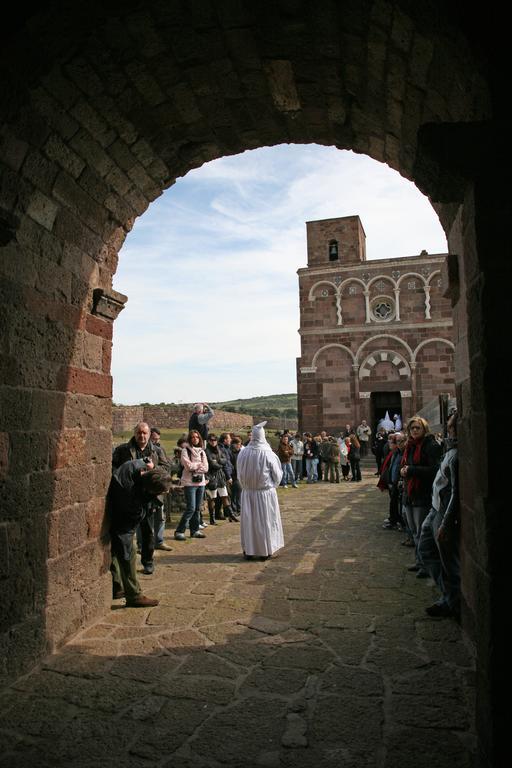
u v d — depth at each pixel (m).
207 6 3.80
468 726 3.26
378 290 25.72
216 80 4.69
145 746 3.11
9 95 3.70
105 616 5.35
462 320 4.50
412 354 25.00
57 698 3.70
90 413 5.37
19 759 3.01
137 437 6.98
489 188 2.65
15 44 3.37
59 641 4.59
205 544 8.70
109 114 4.59
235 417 35.56
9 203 4.19
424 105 3.99
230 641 4.62
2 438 4.04
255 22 3.97
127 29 3.88
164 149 5.45
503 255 2.63
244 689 3.77
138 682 3.91
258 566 7.20
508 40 2.62
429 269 25.09
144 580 6.60
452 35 2.84
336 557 7.64
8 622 3.96
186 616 5.29
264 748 3.06
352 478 19.94
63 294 4.96
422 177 2.95
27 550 4.24
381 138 5.18
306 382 25.97
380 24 3.48
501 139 2.63
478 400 2.75
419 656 4.25
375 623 4.99
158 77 4.50
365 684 3.80
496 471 2.57
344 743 3.10
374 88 4.34
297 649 4.43
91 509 5.28
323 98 4.90
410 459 6.80
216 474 10.80
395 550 8.04
